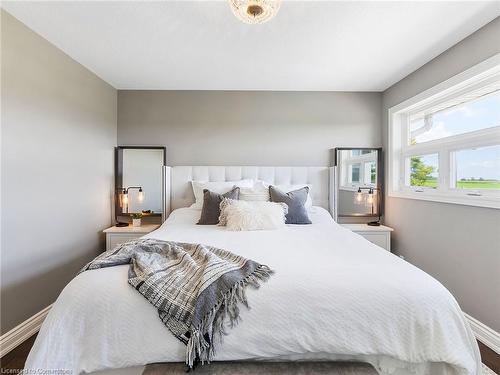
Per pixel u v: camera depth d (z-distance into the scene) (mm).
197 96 3244
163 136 3252
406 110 2887
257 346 1082
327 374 1060
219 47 2195
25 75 1907
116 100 3211
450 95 2287
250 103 3258
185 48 2213
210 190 2904
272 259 1434
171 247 1577
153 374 1034
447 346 1070
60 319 1087
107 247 2834
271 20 1808
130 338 1084
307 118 3270
